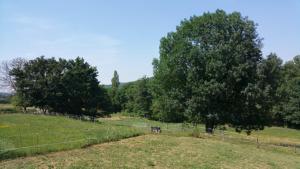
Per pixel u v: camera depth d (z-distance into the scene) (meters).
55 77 94.25
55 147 33.53
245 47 57.78
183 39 60.34
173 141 43.34
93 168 27.20
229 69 56.31
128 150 35.91
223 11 60.81
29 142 37.47
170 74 60.06
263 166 33.31
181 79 60.12
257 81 56.97
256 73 56.97
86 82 100.06
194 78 57.91
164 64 61.62
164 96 62.00
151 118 136.88
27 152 30.34
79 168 26.81
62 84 95.12
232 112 59.09
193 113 58.00
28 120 64.06
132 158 32.19
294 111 105.38
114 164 29.12
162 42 63.91
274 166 33.75
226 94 56.53
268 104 58.12
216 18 59.00
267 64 58.06
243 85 57.50
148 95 142.00
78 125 59.03
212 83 56.28
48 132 47.31
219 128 65.62
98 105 101.44
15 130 49.28
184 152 36.97
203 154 36.62
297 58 118.62
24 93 92.81
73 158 30.34
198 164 31.64
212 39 58.31
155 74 64.25
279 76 60.12
